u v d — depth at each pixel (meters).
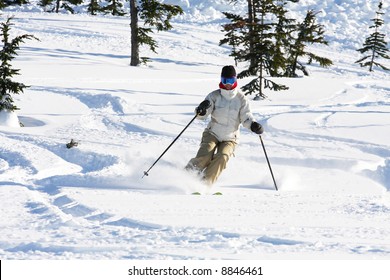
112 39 90.81
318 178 20.47
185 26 116.31
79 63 63.09
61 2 134.25
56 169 19.47
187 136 27.38
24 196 15.01
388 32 121.06
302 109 37.91
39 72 51.47
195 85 50.22
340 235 10.86
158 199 14.93
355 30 122.06
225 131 18.77
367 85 62.69
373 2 139.00
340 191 18.33
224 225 11.65
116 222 12.37
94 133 27.59
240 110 18.62
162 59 77.88
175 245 10.11
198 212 13.12
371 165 23.12
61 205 14.56
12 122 29.08
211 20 129.12
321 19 128.38
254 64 48.50
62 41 84.81
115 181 17.95
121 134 27.66
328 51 105.25
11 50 29.25
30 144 22.53
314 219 12.49
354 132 29.28
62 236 10.85
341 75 83.94
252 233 10.92
